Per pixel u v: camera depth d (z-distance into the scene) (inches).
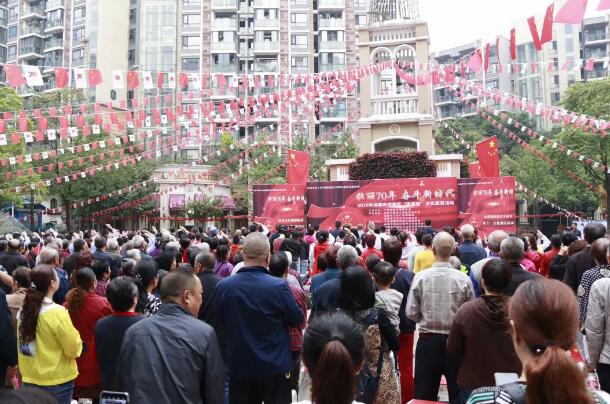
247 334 161.8
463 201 733.9
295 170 823.7
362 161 831.7
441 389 251.4
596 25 1910.7
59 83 435.5
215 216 1358.3
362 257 330.0
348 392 82.1
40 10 2068.2
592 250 207.2
